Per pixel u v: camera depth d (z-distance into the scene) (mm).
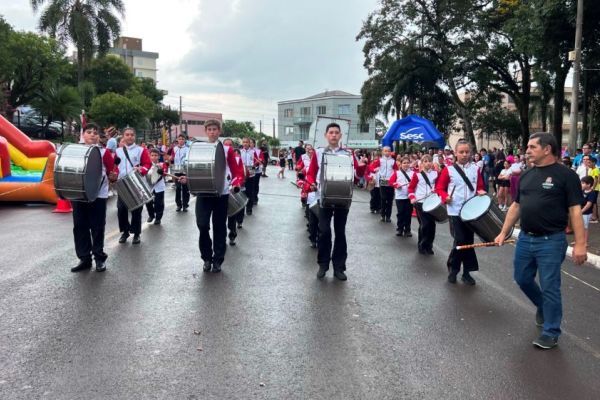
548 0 18484
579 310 5984
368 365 4234
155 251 8289
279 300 5867
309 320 5242
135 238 8883
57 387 3693
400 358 4391
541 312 5211
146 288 6152
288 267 7520
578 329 5297
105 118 38656
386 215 13375
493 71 33625
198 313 5316
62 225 10508
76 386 3717
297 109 87250
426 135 22281
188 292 6043
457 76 32781
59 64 35469
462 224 6863
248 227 11266
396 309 5719
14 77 34031
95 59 40781
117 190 8219
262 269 7324
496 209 6328
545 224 4699
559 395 3828
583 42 20016
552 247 4703
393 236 10930
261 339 4691
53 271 6816
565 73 27391
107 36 37156
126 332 4742
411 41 31641
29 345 4398
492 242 5891
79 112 32688
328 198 6590
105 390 3670
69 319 5035
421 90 34094
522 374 4156
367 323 5223
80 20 35688
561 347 4762
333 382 3914
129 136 9523
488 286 6848
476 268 6926
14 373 3891
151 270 7035
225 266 7438
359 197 19938
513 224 5363
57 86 34875
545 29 19625
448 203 7023
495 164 23156
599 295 6711
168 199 16297
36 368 3980
